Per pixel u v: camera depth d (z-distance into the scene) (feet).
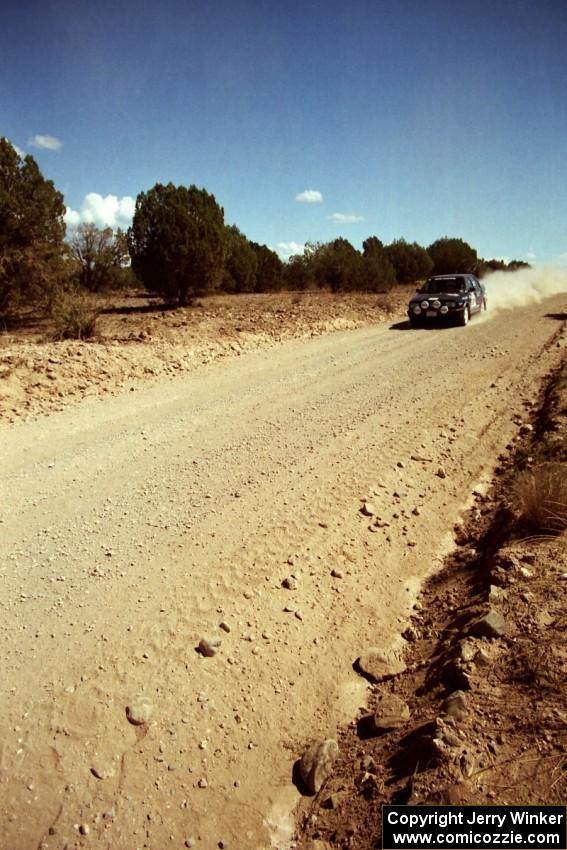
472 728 8.18
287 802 8.20
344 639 11.59
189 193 69.56
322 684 10.36
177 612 11.55
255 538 14.58
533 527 13.89
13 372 28.73
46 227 55.57
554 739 7.62
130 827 7.54
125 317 59.72
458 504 17.85
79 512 15.74
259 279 115.55
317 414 25.77
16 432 22.25
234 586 12.55
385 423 24.52
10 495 16.65
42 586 12.23
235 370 35.45
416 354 40.75
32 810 7.59
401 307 76.74
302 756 8.88
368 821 7.41
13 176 54.60
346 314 64.80
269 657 10.73
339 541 14.93
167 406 26.84
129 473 18.60
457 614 11.73
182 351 38.40
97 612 11.43
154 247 67.92
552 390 27.73
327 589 13.00
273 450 21.03
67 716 8.93
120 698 9.36
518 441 22.72
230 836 7.63
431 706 9.14
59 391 28.04
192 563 13.33
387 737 8.90
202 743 8.83
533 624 10.27
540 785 7.05
